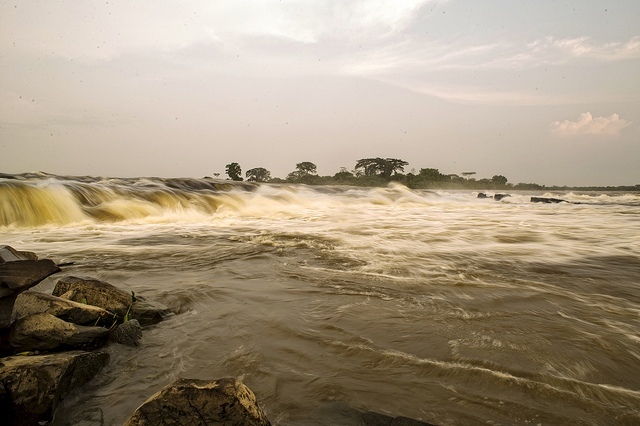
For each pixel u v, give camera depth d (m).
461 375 2.50
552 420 2.05
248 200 20.08
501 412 2.11
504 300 4.11
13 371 2.12
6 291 3.34
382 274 5.19
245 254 6.57
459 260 6.20
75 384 2.33
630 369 2.64
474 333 3.21
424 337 3.11
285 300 4.05
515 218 14.80
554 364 2.68
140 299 3.87
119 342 2.98
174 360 2.74
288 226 11.30
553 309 3.86
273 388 2.34
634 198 37.06
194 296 4.18
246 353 2.83
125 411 2.15
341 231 9.98
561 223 12.66
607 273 5.45
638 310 3.87
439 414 2.09
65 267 5.50
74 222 11.63
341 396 2.25
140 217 13.52
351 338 3.08
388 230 10.29
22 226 10.60
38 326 2.78
